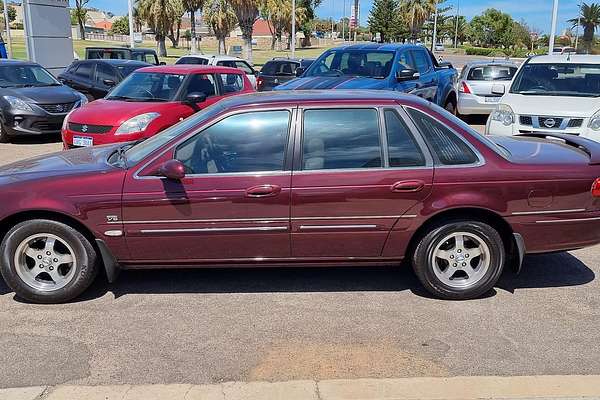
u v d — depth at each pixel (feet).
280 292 15.30
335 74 34.37
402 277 16.30
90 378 11.27
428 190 14.02
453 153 14.23
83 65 51.72
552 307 14.43
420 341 12.73
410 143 14.25
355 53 35.14
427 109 14.51
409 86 34.42
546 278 16.30
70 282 14.39
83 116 28.66
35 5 61.98
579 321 13.69
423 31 246.47
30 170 14.75
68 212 13.79
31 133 37.78
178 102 30.25
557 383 10.94
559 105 27.84
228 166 14.11
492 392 10.64
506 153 14.96
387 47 35.32
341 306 14.47
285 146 14.19
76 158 15.84
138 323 13.58
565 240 14.57
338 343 12.63
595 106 27.43
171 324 13.52
